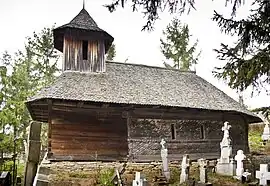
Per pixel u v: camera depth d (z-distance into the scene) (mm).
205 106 23469
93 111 21094
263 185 14953
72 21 24375
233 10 7105
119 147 20953
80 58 23844
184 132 23156
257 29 7121
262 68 7188
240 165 17156
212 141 23984
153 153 21594
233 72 7660
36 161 15758
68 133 20125
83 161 19828
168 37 44625
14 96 27391
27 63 35688
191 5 7102
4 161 26891
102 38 24812
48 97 19328
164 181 18188
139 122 21922
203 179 16000
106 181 18109
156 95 22781
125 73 24844
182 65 43531
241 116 26125
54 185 17797
